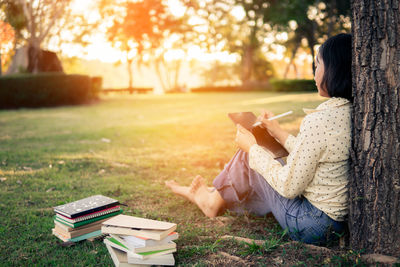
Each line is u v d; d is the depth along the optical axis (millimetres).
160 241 1912
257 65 43250
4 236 2367
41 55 15836
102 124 8812
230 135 6973
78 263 1982
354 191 1821
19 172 4090
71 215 2211
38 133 7254
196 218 2715
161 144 6133
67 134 7098
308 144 1790
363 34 1718
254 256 1973
